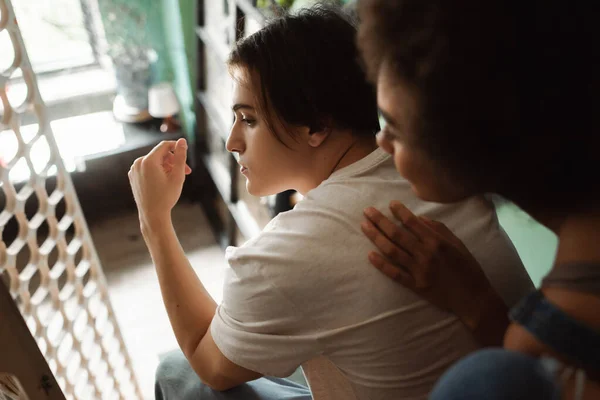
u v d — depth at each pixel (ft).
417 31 0.97
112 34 7.11
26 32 6.95
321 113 2.07
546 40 0.91
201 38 6.65
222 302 2.16
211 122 7.09
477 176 1.07
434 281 1.80
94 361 3.85
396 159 1.26
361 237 1.85
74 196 3.13
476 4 0.92
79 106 7.43
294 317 1.93
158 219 2.54
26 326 2.14
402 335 1.86
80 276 3.39
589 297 0.99
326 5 2.14
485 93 0.94
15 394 2.35
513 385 0.92
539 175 1.01
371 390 2.02
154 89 7.25
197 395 2.74
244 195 6.40
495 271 2.01
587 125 0.94
